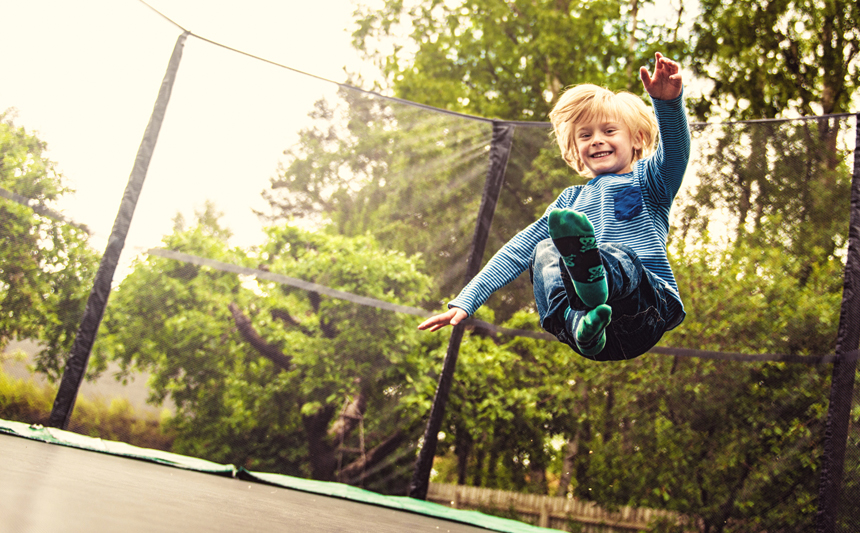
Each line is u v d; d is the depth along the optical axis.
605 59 7.97
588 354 1.06
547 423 3.00
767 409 2.62
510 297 3.16
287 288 2.98
